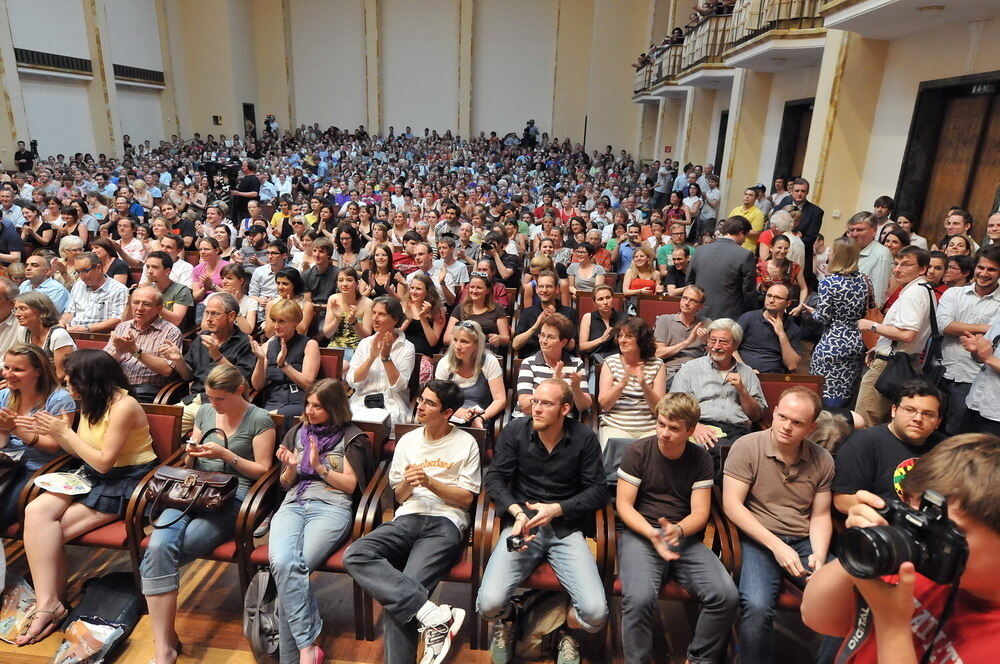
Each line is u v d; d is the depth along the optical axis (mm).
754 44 8102
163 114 22000
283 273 4359
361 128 24141
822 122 6969
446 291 5215
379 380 3674
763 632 2223
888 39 6516
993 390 2934
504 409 3662
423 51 24328
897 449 2318
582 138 24344
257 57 24500
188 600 2785
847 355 3672
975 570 839
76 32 17094
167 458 2881
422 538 2527
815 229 6012
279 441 2941
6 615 2535
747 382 3322
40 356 2867
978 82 5117
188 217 8375
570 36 23469
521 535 2348
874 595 876
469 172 18391
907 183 6164
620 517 2525
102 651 2412
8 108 14508
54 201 8234
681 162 15172
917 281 3365
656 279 5699
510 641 2447
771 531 2443
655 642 2619
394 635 2305
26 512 2533
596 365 3988
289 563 2383
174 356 3564
